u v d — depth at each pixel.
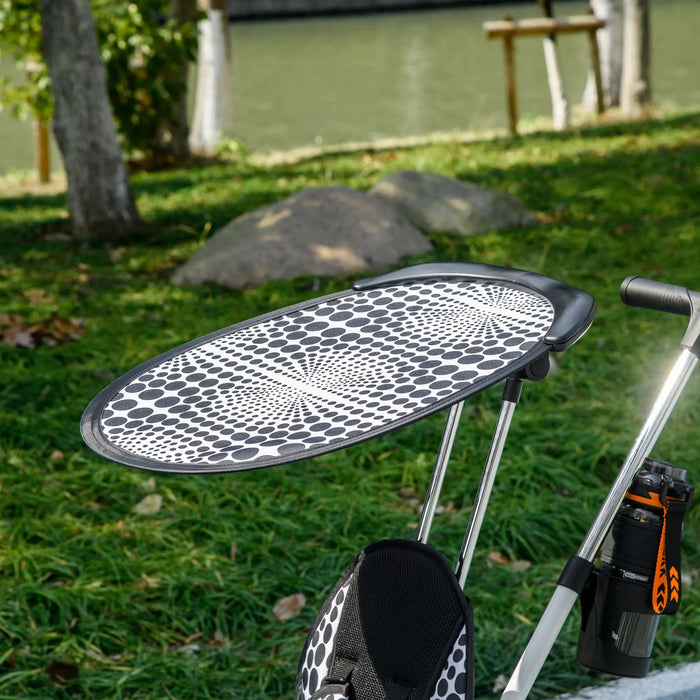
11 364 5.01
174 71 11.40
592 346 5.21
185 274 6.66
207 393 1.67
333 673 1.79
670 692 2.69
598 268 6.48
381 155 11.49
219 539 3.44
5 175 12.70
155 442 1.52
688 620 3.04
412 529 3.55
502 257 6.80
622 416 4.44
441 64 22.31
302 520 3.61
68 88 7.76
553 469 3.91
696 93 17.08
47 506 3.66
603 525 1.77
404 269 2.02
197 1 12.43
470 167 10.15
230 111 13.56
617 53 15.18
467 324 1.76
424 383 1.56
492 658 2.84
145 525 3.54
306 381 1.65
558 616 1.77
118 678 2.75
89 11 7.73
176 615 3.05
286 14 35.62
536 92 18.05
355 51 25.39
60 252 7.54
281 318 1.93
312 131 15.07
